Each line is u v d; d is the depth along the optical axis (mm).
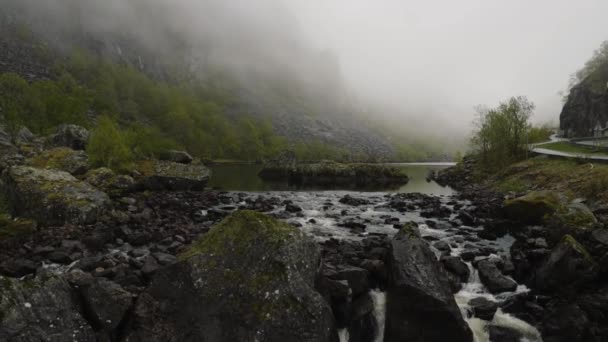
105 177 40125
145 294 11375
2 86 88188
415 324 12781
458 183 67062
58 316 10180
